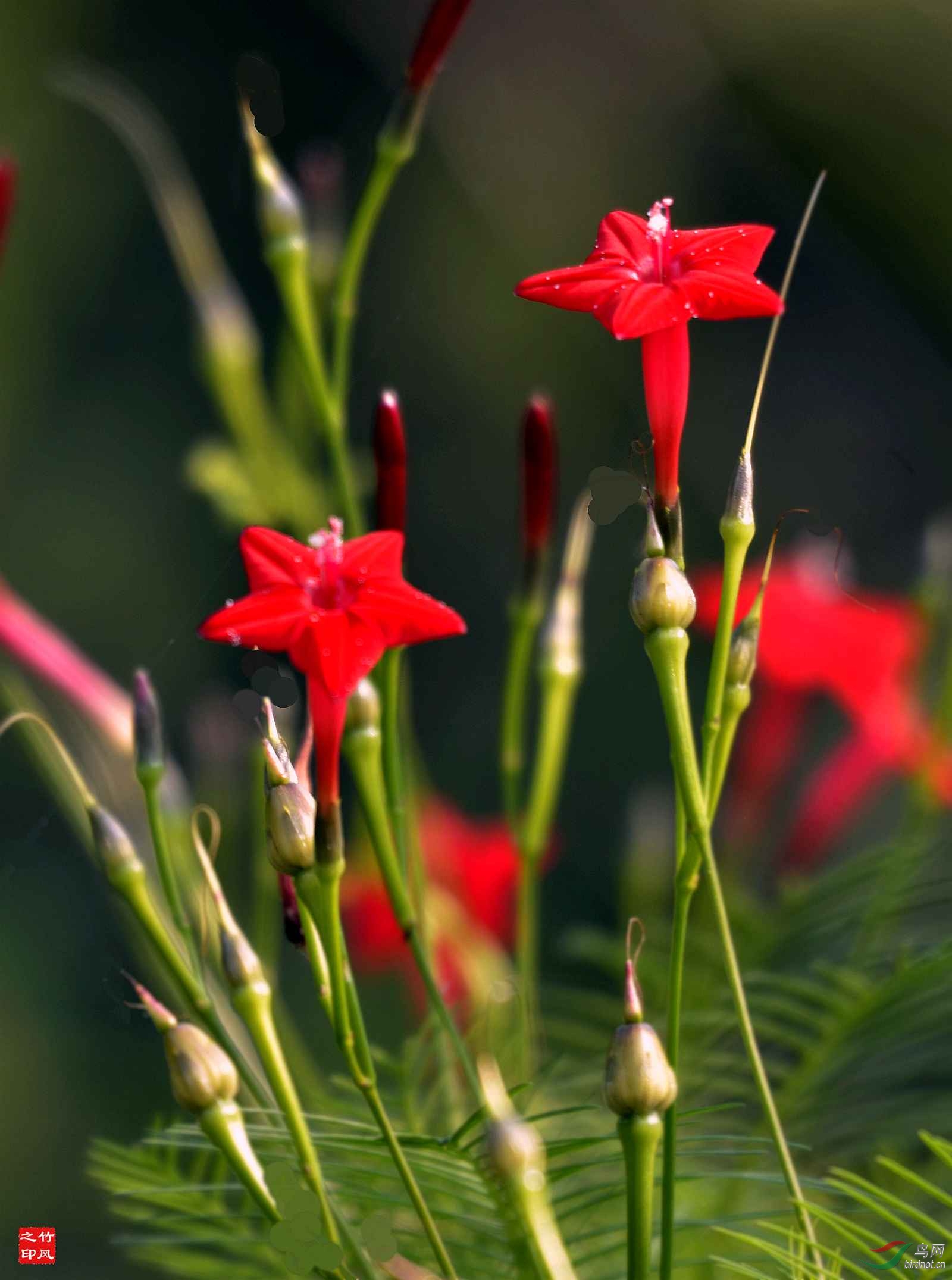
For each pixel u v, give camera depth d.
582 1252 0.60
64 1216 1.52
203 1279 0.61
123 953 0.67
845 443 1.47
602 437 1.85
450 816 0.75
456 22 0.60
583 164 1.70
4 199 0.60
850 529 1.38
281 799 0.56
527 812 0.63
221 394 0.82
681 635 0.56
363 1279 0.57
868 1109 0.62
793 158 1.66
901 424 1.49
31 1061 1.65
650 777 1.81
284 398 0.82
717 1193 0.62
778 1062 0.63
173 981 0.58
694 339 1.53
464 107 1.66
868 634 0.67
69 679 0.64
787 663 0.67
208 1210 0.60
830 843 0.69
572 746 1.81
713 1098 0.63
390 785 0.59
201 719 0.67
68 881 1.78
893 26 1.64
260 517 0.83
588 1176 0.62
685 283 0.55
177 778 0.64
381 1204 0.59
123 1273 0.73
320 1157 0.59
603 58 1.68
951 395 1.52
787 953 0.64
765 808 0.73
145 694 0.57
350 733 0.57
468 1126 0.57
